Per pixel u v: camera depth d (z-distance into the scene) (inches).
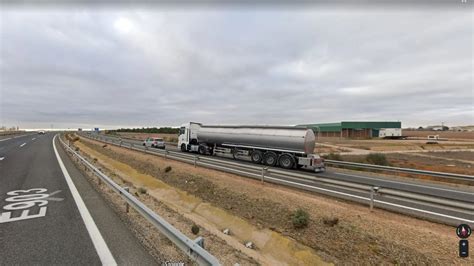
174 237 139.3
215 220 332.5
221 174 495.5
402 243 205.3
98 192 282.7
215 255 176.2
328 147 1605.6
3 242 154.9
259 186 394.0
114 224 187.8
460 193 410.9
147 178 532.1
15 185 312.8
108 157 764.6
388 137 3041.3
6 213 208.4
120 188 228.5
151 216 161.8
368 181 504.4
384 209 298.8
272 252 248.2
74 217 201.0
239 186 393.1
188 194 425.1
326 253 227.9
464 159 1053.2
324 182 336.5
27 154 663.1
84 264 131.9
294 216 271.1
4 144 1038.4
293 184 419.5
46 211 214.7
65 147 836.0
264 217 302.8
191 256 123.2
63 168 445.4
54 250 146.0
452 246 196.1
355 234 229.3
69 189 294.0
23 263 131.9
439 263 180.2
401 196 262.1
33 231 172.2
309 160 621.3
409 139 2903.5
